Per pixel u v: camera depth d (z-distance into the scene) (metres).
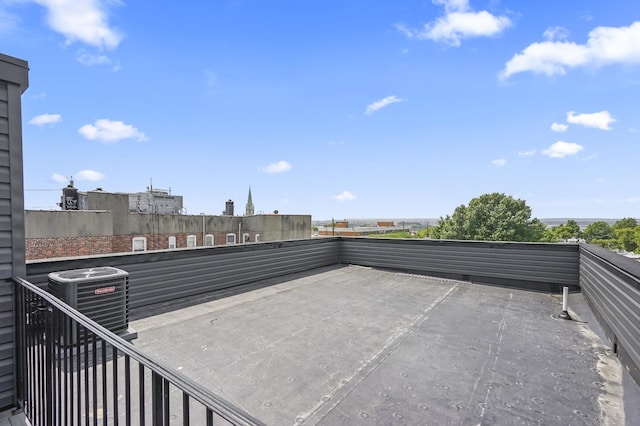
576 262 5.73
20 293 2.08
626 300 2.80
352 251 8.53
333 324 3.92
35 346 1.91
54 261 3.42
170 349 3.10
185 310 4.38
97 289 3.01
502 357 3.03
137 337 3.38
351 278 6.89
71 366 1.39
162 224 19.00
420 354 3.08
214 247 5.43
